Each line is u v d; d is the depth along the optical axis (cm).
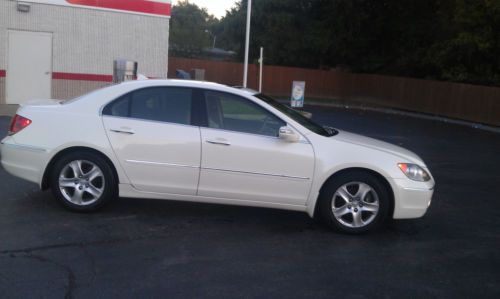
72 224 614
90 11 1694
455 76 2769
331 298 464
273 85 3584
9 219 618
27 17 1609
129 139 630
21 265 496
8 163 651
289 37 3709
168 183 634
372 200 636
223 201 639
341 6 3462
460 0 2606
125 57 1767
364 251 586
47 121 641
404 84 3130
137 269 502
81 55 1700
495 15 2456
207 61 3494
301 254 566
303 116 714
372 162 624
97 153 637
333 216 634
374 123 2211
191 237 598
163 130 630
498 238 659
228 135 629
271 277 501
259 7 3759
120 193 640
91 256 528
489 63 2677
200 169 627
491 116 2470
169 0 1808
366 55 3622
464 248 614
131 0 1745
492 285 511
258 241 598
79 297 441
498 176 1113
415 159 654
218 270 511
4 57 1598
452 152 1459
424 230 676
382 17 3447
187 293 459
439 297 479
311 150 627
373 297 471
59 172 639
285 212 716
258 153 624
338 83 3600
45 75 1661
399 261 562
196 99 645
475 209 802
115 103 646
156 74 1830
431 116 2752
